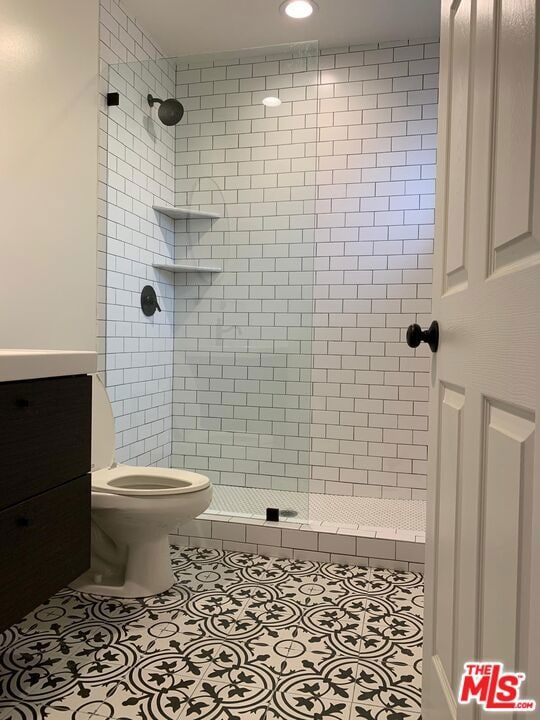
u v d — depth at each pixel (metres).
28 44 2.04
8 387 1.15
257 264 2.84
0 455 1.13
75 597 1.91
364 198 2.96
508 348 0.73
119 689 1.40
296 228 2.77
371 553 2.19
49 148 2.15
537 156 0.64
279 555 2.29
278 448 2.86
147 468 2.12
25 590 1.22
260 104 2.75
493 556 0.77
